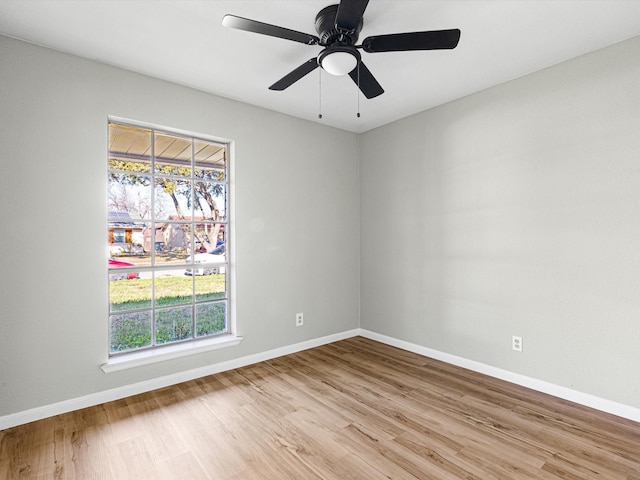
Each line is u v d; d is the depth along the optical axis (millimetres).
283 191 3482
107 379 2494
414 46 1785
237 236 3172
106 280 2504
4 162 2139
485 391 2643
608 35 2172
